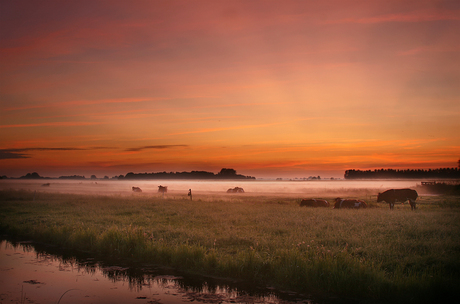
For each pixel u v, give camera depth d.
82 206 22.88
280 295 6.43
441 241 9.93
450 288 6.11
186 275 7.77
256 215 17.73
